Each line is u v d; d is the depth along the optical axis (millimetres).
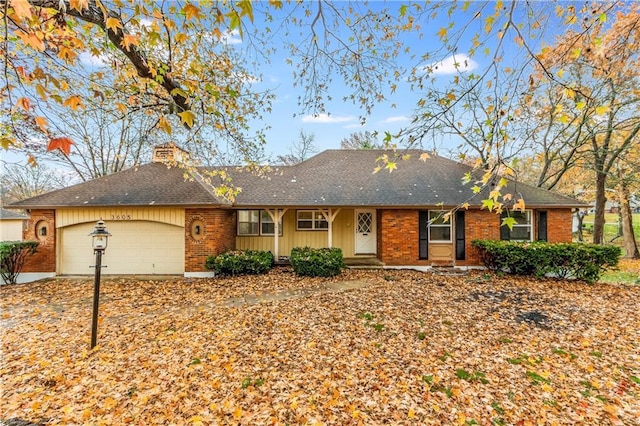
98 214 10383
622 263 14367
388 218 11148
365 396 3688
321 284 8961
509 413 3418
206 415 3338
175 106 4953
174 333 5445
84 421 3252
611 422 3287
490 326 5781
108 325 5891
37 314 6586
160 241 10547
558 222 10914
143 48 4715
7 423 3227
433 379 4043
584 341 5168
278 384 3904
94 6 3727
